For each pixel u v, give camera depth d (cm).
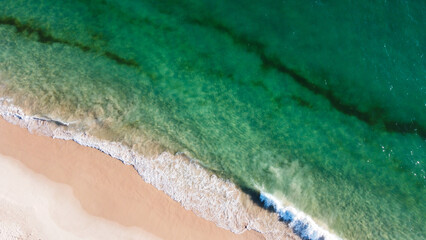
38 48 1313
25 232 1125
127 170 1228
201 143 1313
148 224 1190
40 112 1234
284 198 1286
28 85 1260
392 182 1393
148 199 1212
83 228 1155
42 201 1156
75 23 1355
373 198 1355
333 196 1328
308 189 1321
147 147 1263
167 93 1359
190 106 1361
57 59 1316
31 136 1206
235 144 1338
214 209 1238
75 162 1205
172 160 1265
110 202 1187
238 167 1303
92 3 1378
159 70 1374
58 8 1353
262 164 1327
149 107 1326
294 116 1412
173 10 1408
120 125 1275
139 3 1400
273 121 1396
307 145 1388
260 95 1410
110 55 1355
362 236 1286
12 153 1180
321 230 1264
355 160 1400
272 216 1255
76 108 1264
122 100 1311
